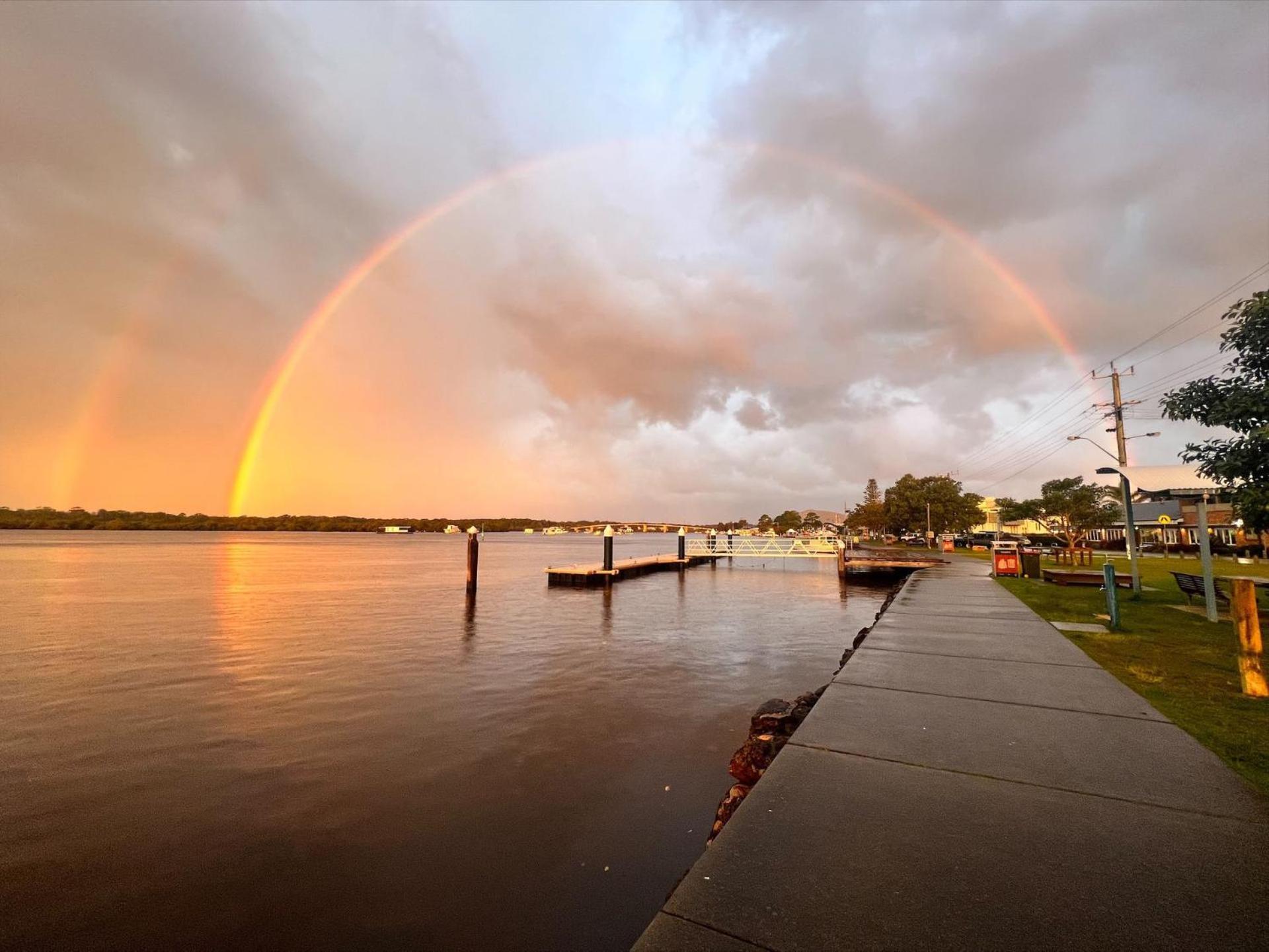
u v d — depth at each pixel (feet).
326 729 37.65
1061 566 96.07
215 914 19.83
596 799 27.94
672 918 8.79
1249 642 22.48
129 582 142.61
